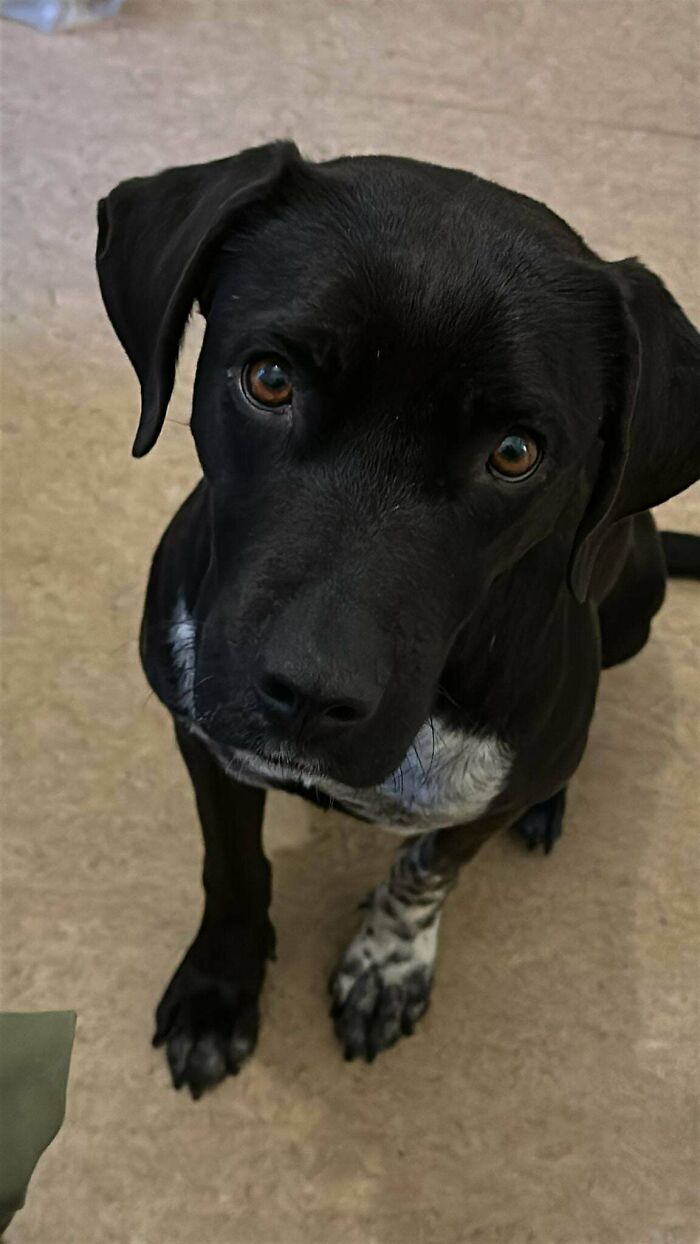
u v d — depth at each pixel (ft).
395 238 3.50
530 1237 5.50
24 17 8.84
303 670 3.33
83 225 7.96
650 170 8.98
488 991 6.06
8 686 6.45
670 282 8.40
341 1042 5.79
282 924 6.12
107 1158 5.43
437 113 9.01
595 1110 5.82
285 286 3.51
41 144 8.26
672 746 6.86
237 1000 5.67
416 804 4.74
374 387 3.43
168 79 8.75
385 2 9.61
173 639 4.52
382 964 5.77
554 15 9.84
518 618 4.35
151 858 6.14
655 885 6.45
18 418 7.27
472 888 6.33
